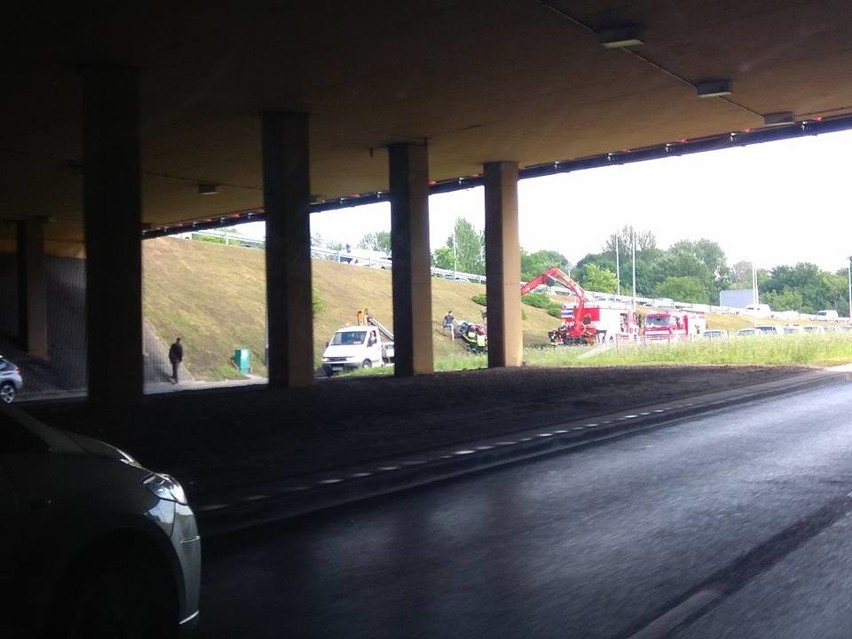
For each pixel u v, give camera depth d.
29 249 49.34
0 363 32.72
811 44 23.02
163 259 66.62
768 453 14.84
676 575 7.89
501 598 7.39
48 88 24.33
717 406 22.23
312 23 20.11
